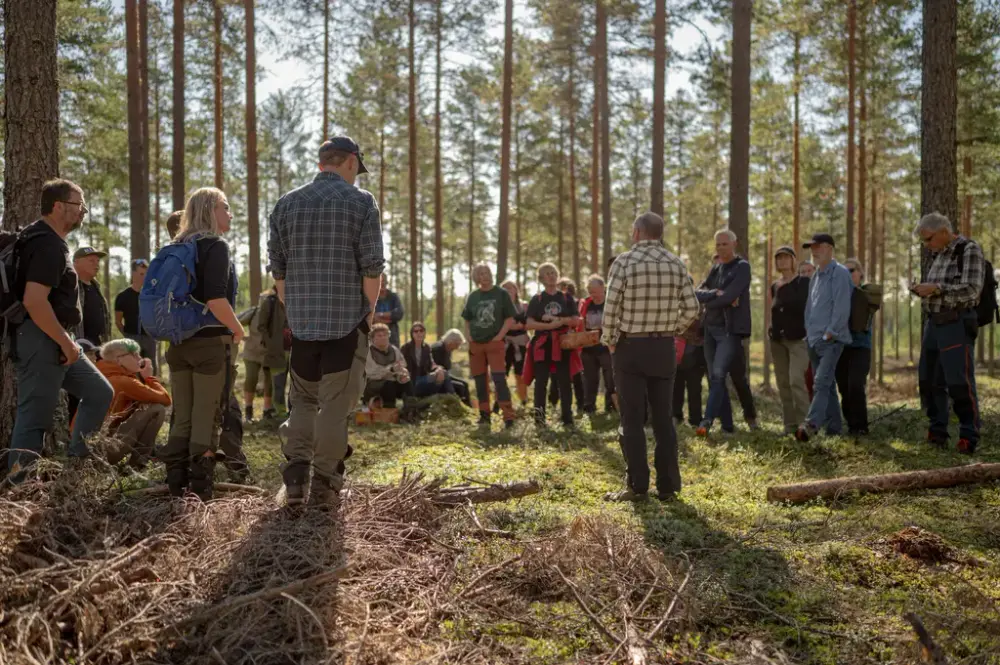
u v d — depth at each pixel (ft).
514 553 11.33
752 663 8.28
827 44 67.56
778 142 86.99
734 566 11.27
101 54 59.72
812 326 22.11
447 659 8.26
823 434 22.50
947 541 12.38
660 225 15.96
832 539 12.41
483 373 27.89
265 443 23.61
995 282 19.69
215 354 13.07
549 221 111.24
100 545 10.27
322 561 10.07
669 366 15.78
